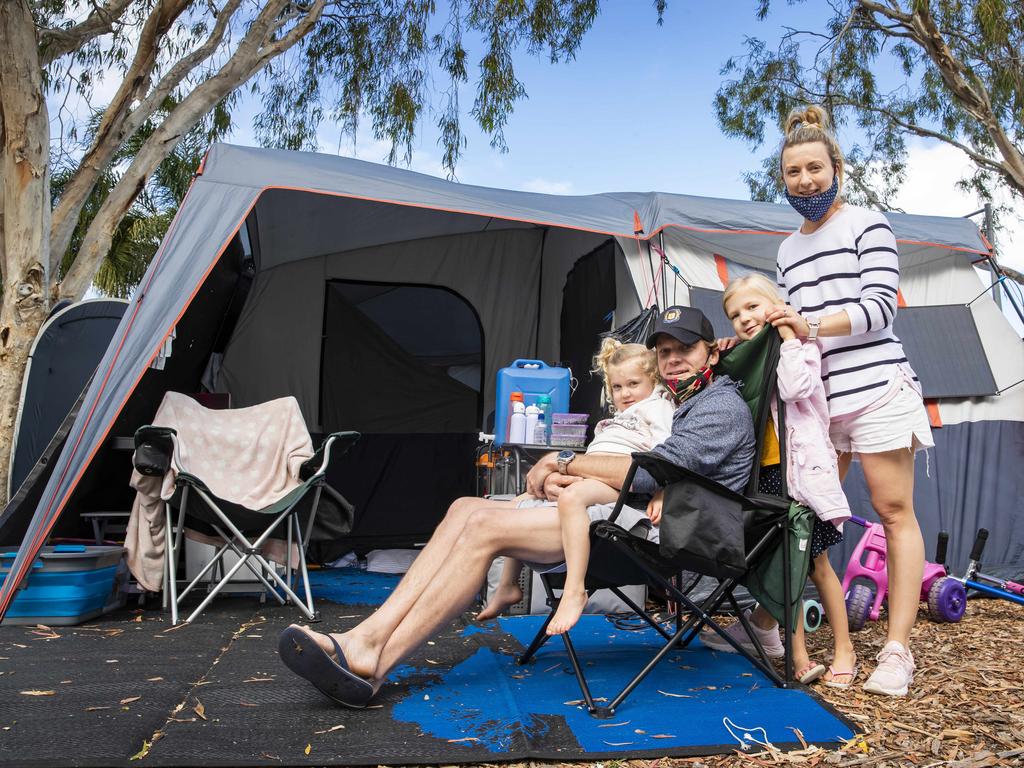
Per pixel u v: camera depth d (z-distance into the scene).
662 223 3.92
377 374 5.53
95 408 3.14
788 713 1.97
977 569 3.47
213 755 1.66
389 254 5.61
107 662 2.42
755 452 2.19
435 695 2.10
